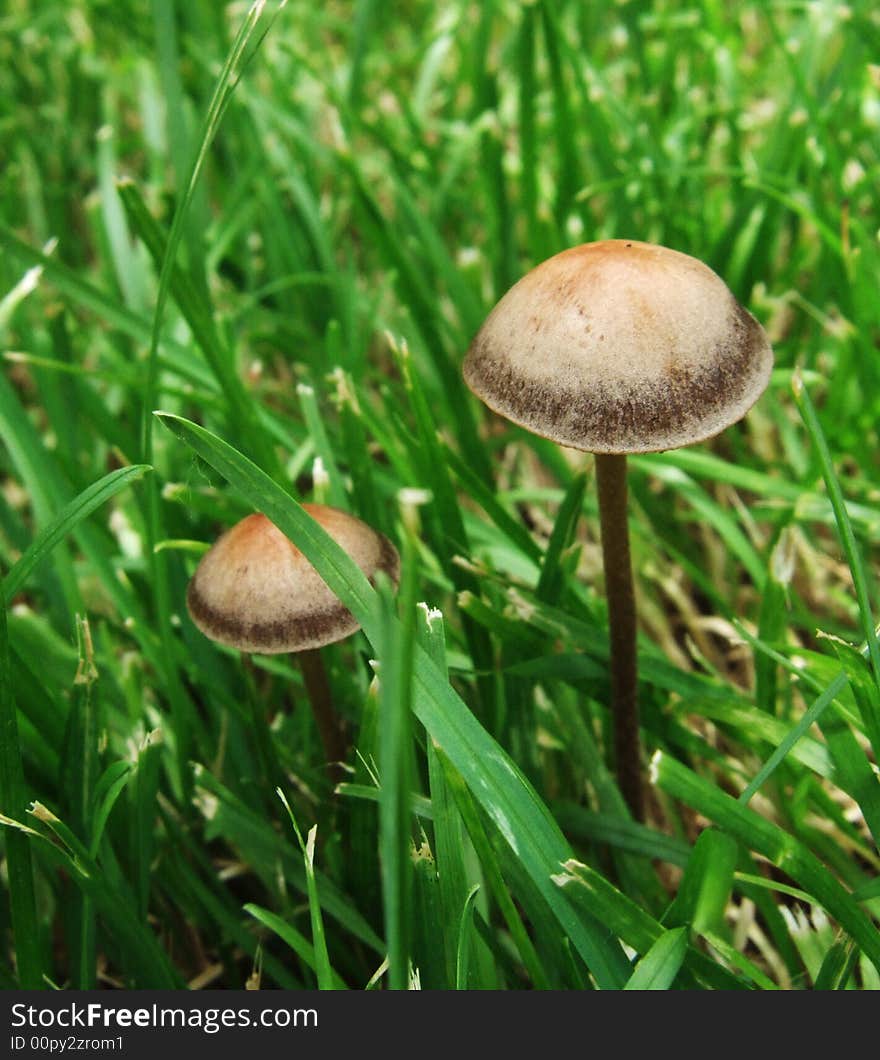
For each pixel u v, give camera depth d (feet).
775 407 0.53
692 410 0.29
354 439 0.44
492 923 0.37
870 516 0.47
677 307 0.30
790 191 0.59
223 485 0.51
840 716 0.33
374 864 0.36
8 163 0.87
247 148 0.74
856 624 0.48
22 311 0.54
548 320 0.30
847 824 0.38
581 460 0.56
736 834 0.31
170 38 0.53
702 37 0.73
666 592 0.52
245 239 0.69
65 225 0.79
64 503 0.43
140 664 0.41
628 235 0.61
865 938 0.31
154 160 0.78
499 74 0.83
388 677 0.23
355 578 0.31
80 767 0.36
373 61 0.91
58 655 0.42
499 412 0.30
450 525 0.41
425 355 0.61
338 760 0.39
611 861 0.38
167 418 0.31
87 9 0.96
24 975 0.33
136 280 0.64
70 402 0.52
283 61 0.86
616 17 0.89
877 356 0.49
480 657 0.41
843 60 0.63
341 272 0.68
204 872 0.40
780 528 0.45
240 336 0.64
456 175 0.72
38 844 0.32
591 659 0.39
